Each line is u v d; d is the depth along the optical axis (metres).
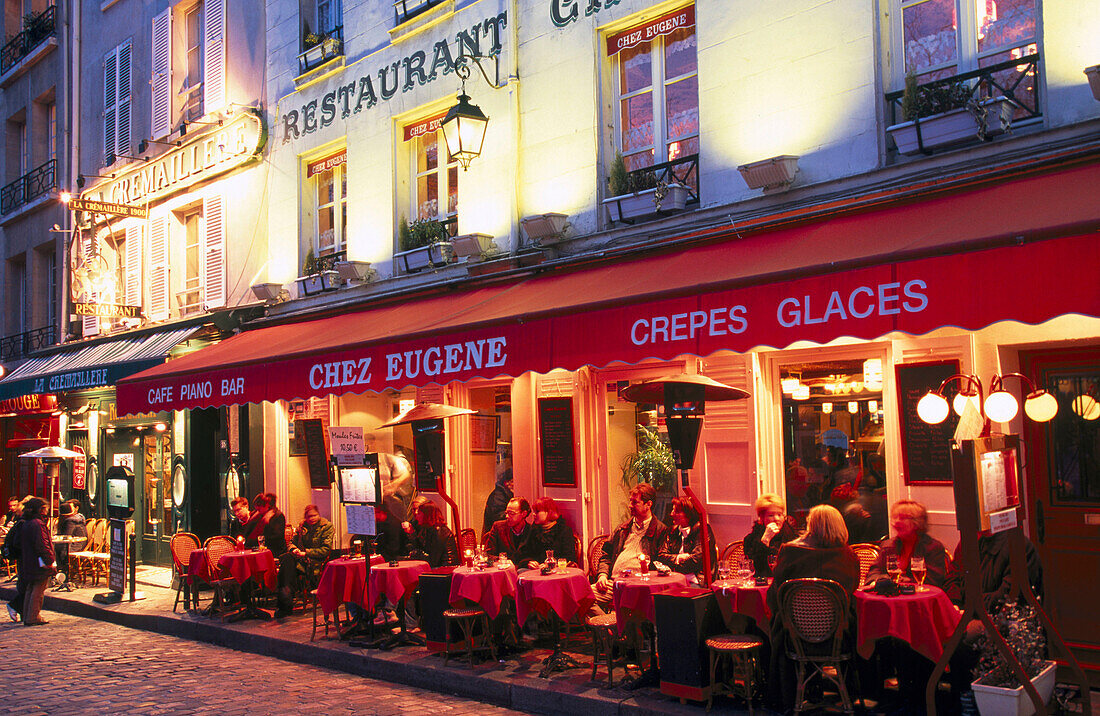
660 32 9.34
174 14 16.31
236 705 7.28
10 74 21.02
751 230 7.90
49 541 11.87
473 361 8.09
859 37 7.66
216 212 15.01
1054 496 6.72
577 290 8.38
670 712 6.19
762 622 6.23
